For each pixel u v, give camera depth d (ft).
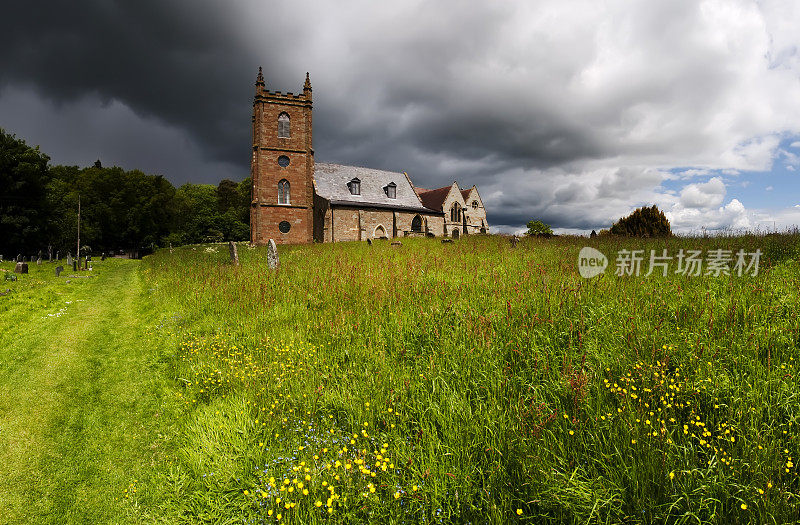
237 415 16.98
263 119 134.51
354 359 21.48
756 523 9.66
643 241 53.21
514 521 10.93
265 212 133.49
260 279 42.91
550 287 25.59
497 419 14.21
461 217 185.88
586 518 10.53
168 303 40.01
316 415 16.99
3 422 18.35
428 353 20.39
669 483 10.97
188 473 14.42
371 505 11.89
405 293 30.01
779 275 25.32
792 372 14.57
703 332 17.95
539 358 17.29
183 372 22.79
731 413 13.06
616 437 12.61
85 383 22.57
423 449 13.62
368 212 154.10
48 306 42.06
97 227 181.47
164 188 217.15
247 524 11.78
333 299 32.42
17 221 125.70
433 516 11.16
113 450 16.26
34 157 131.34
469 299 26.40
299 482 12.25
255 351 24.61
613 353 17.16
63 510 13.12
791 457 11.45
